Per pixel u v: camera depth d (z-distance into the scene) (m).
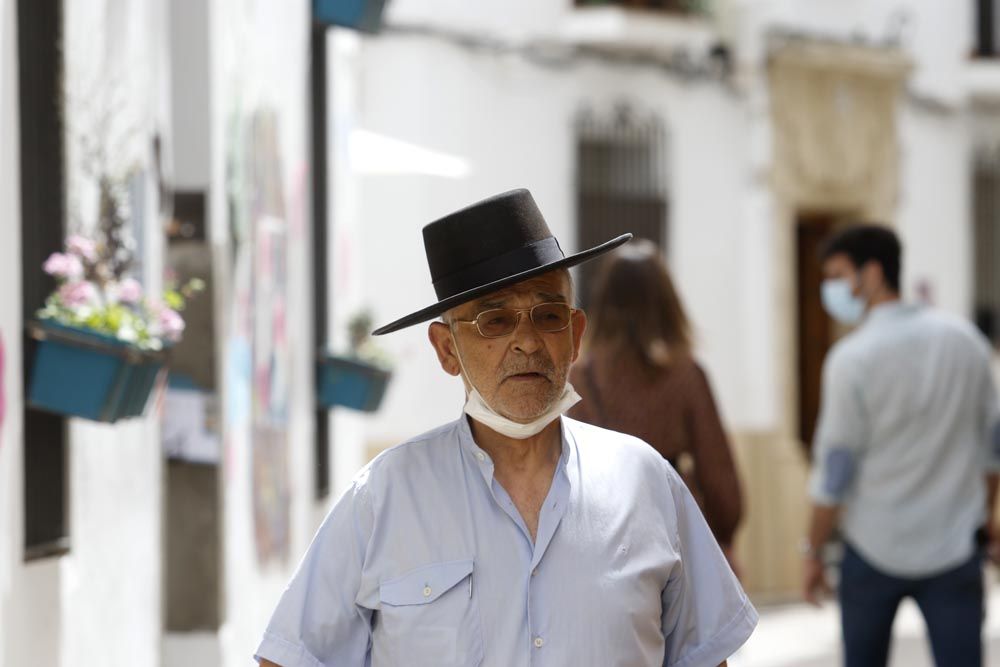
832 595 9.35
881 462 8.86
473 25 19.00
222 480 8.88
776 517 21.38
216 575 8.89
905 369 8.80
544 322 4.64
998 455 8.96
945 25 23.69
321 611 4.70
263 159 10.74
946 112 23.75
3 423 5.94
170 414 8.86
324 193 13.49
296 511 12.27
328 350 13.53
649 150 20.72
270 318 10.98
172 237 8.80
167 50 8.68
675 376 7.89
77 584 6.82
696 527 4.95
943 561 8.78
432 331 4.88
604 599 4.59
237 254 9.68
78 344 6.23
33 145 6.51
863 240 9.02
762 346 21.45
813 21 21.98
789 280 21.62
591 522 4.67
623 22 19.73
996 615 18.69
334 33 14.41
